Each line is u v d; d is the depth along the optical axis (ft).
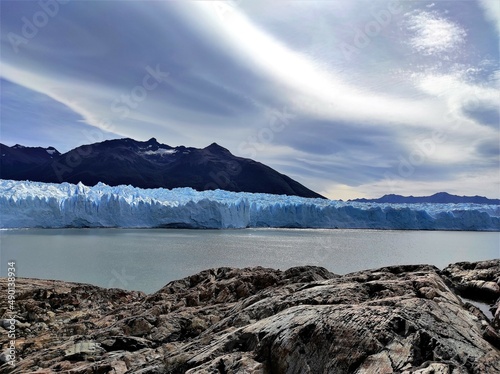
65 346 23.17
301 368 13.71
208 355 15.69
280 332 15.30
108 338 22.97
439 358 12.51
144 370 16.37
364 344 13.44
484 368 12.16
